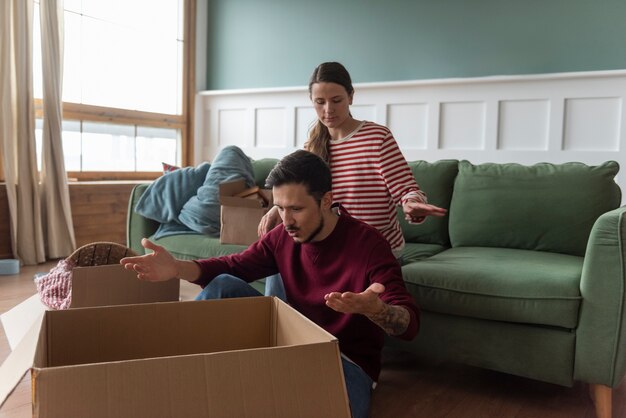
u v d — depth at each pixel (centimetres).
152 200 278
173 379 76
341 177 190
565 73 354
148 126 476
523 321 169
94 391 73
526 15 377
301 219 129
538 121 370
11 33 349
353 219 141
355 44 445
